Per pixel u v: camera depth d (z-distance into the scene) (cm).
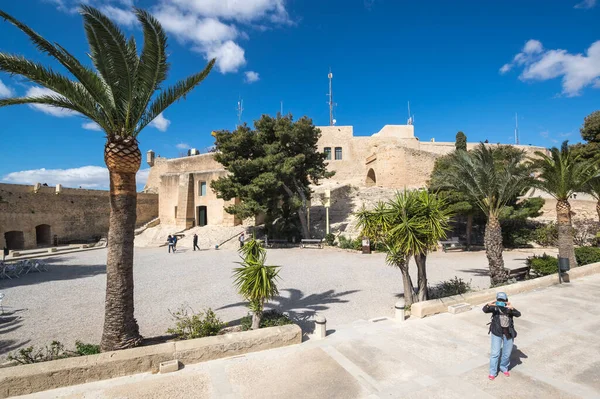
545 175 1412
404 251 906
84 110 647
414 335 686
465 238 2734
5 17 534
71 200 3675
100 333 830
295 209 2631
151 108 731
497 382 495
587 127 3075
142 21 637
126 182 672
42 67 593
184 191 3844
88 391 480
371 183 4612
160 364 538
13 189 3172
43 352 707
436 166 2794
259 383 501
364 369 541
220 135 2584
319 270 1585
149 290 1262
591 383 491
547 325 731
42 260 2216
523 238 2420
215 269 1714
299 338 657
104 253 2662
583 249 1512
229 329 769
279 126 2467
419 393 468
